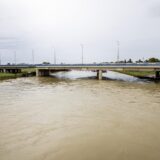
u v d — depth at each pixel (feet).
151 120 74.49
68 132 63.31
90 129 65.77
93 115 81.66
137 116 79.71
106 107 94.79
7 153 49.85
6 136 60.18
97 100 111.55
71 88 161.99
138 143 55.06
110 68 241.35
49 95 128.36
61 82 211.61
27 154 49.39
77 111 87.81
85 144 54.85
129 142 55.77
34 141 56.80
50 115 81.71
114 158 47.29
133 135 60.54
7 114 82.84
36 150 51.47
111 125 69.41
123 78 271.69
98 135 60.80
